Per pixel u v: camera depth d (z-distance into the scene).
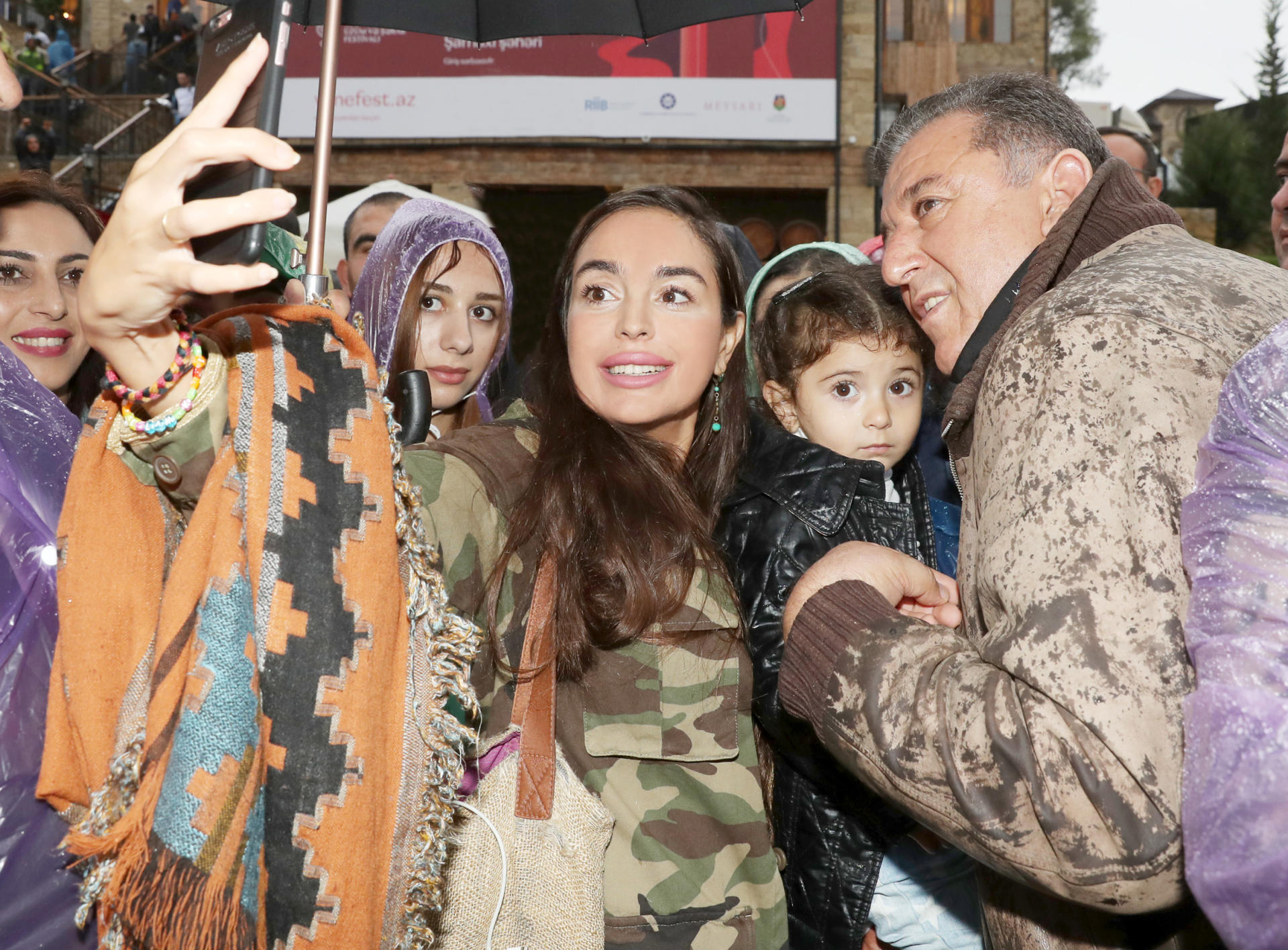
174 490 1.25
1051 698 1.14
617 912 1.63
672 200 1.92
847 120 11.09
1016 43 11.81
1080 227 1.58
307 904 1.18
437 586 1.33
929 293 1.84
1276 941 1.00
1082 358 1.26
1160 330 1.24
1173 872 1.10
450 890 1.53
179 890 1.10
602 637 1.68
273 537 1.19
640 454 1.82
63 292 2.18
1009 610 1.22
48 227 2.17
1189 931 1.35
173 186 1.01
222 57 1.18
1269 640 1.02
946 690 1.24
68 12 13.93
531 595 1.69
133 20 13.39
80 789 1.29
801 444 1.98
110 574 1.25
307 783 1.18
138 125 12.63
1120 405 1.22
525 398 1.98
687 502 1.83
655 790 1.68
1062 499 1.21
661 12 2.44
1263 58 14.34
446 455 1.73
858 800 1.78
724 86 10.95
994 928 1.58
